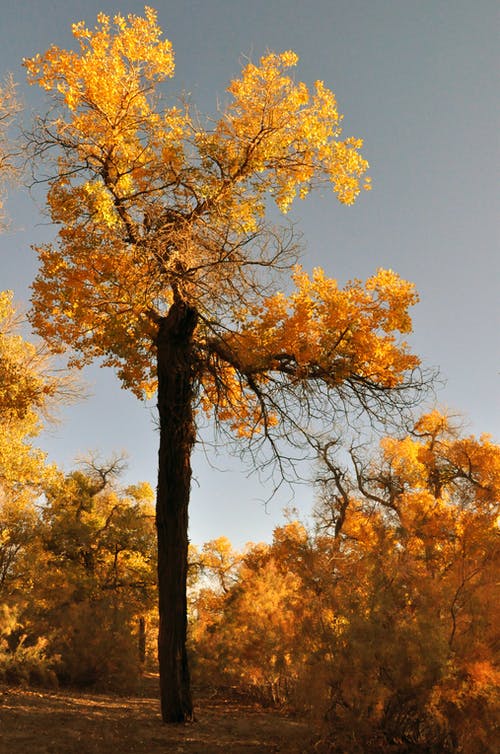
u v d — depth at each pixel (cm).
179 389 1166
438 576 862
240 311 1192
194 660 1742
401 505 1493
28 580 2069
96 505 3167
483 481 2298
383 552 875
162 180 1159
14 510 2217
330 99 1198
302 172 1206
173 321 1177
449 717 693
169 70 1154
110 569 2895
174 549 1102
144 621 2961
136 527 2977
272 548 1631
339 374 1166
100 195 1073
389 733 728
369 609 787
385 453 2011
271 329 1206
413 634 725
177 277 1121
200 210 1178
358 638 740
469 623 753
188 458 1152
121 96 1123
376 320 1159
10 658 1398
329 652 767
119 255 1155
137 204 1134
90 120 1148
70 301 1178
